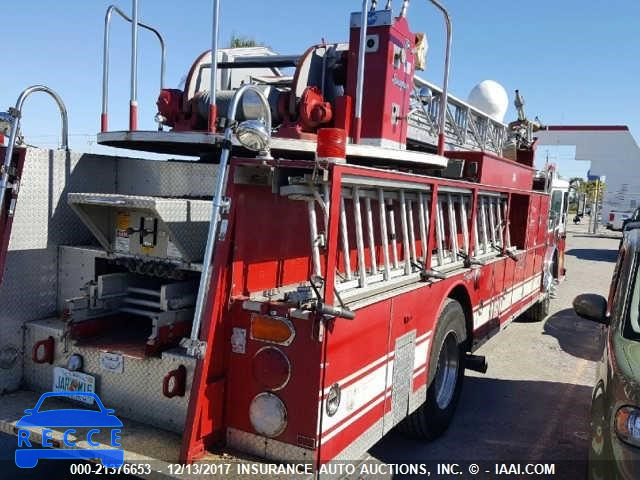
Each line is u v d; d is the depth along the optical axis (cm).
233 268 287
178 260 325
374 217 358
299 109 411
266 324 278
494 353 726
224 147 272
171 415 307
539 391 591
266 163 276
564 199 1057
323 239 281
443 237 464
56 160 374
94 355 330
